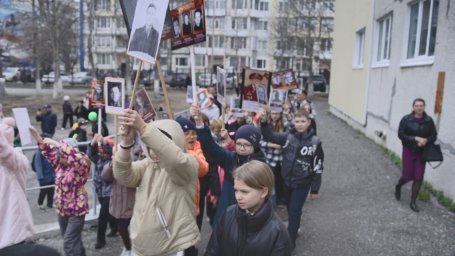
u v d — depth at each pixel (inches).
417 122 244.8
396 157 383.9
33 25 1182.3
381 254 192.4
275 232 100.4
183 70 2679.6
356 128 601.0
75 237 166.1
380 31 497.0
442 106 281.1
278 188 240.1
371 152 422.0
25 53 1270.9
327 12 1825.8
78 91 1460.4
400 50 390.3
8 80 1806.1
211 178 188.4
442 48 286.0
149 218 122.1
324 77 1653.5
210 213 200.1
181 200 124.2
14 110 157.5
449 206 252.7
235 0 2679.6
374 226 225.6
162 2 124.3
